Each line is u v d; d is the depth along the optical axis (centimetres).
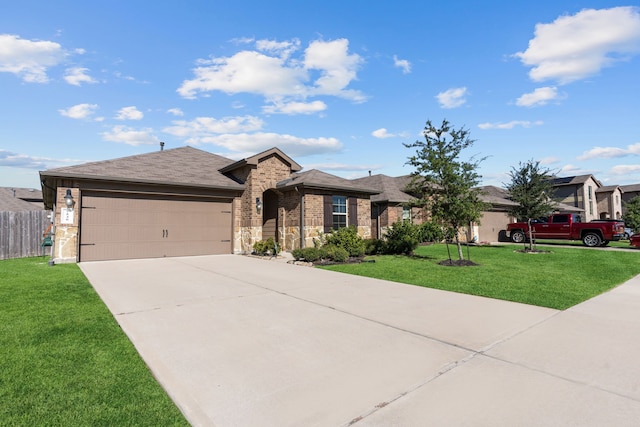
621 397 300
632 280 888
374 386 324
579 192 3772
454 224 1216
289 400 299
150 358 390
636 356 393
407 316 559
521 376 343
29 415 275
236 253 1597
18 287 774
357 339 452
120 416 275
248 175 1602
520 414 274
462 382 331
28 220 1568
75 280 871
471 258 1370
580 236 2053
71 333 469
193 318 547
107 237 1312
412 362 379
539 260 1303
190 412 280
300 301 662
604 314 570
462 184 1167
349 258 1305
